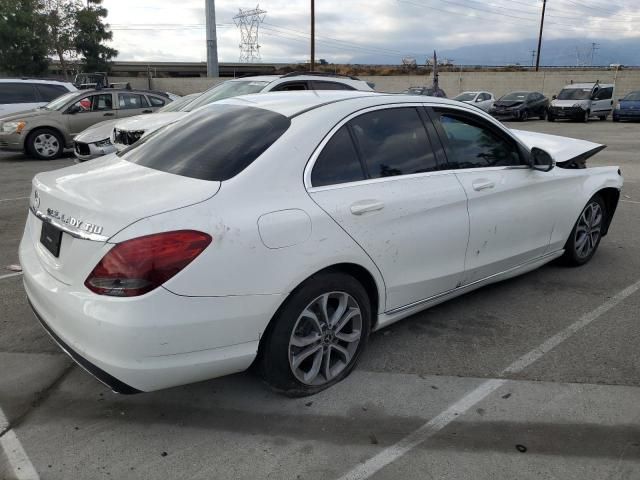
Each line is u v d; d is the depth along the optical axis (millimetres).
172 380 2527
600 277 4945
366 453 2643
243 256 2553
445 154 3639
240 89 8141
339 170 3049
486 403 3049
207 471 2510
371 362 3471
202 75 78062
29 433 2760
